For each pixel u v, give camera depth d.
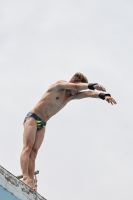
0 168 13.84
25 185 14.66
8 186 13.89
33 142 18.45
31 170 18.16
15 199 14.10
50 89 19.36
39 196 15.11
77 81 19.52
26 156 17.91
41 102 19.23
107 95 18.09
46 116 19.27
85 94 19.28
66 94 19.72
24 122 19.05
